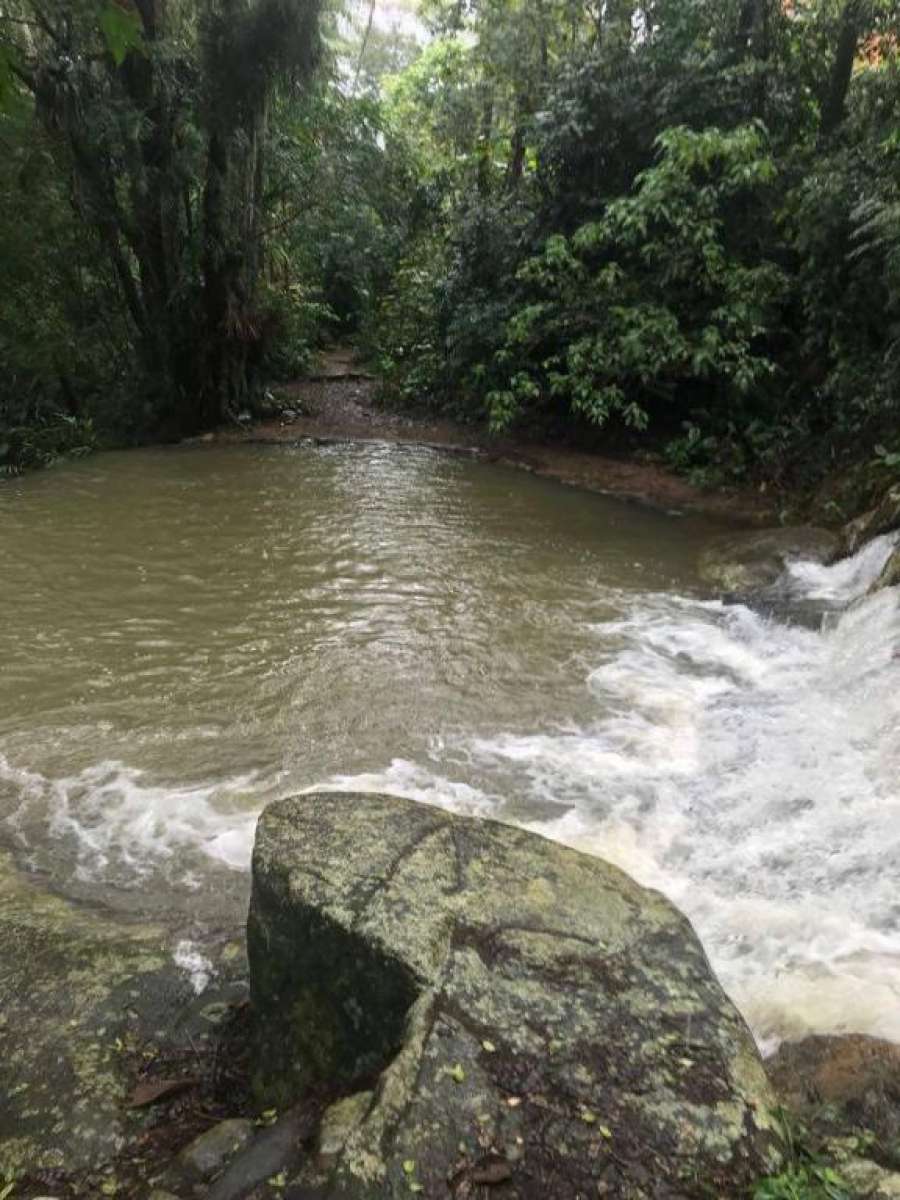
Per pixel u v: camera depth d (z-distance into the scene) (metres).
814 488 9.06
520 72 13.36
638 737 4.89
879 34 9.97
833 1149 2.12
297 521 8.75
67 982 2.91
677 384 10.85
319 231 16.66
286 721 5.00
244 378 13.41
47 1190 2.19
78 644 5.94
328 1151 1.93
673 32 10.58
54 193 12.03
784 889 3.64
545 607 6.77
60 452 12.20
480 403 12.85
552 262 10.69
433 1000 2.14
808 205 8.93
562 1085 2.00
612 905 2.55
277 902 2.46
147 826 4.03
